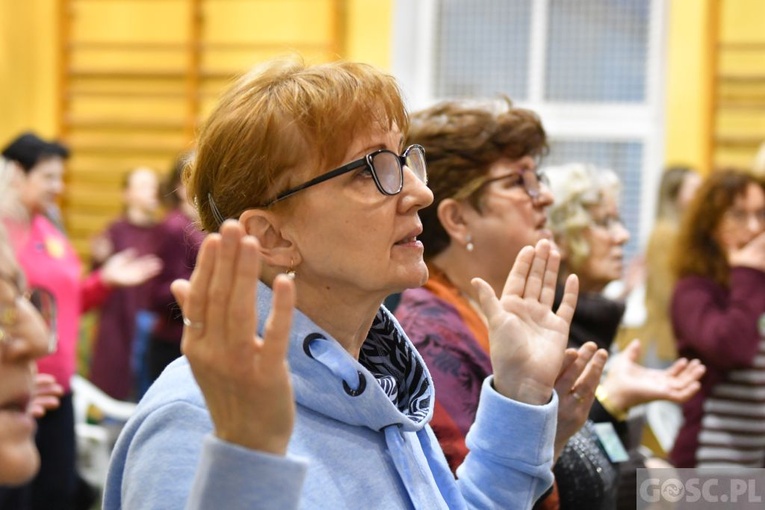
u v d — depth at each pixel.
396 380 1.24
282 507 0.86
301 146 1.07
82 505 3.32
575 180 2.50
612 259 2.51
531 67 5.62
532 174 1.76
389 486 1.09
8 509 2.57
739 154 5.18
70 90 5.96
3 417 1.19
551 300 1.33
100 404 4.00
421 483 1.15
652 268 4.28
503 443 1.27
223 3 5.73
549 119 5.61
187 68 5.78
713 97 5.18
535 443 1.27
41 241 3.36
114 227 5.14
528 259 1.35
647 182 5.50
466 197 1.73
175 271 4.25
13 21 5.95
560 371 1.42
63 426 3.25
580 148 5.60
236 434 0.87
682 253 2.91
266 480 0.86
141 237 5.07
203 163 1.13
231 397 0.86
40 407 1.80
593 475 1.65
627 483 1.86
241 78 1.14
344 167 1.08
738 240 2.83
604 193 2.51
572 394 1.43
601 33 5.55
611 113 5.55
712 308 2.78
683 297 2.83
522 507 1.27
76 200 5.97
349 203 1.08
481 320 1.73
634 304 5.17
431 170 1.74
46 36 5.95
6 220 3.19
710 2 5.16
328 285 1.11
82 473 3.42
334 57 1.21
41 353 1.22
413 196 1.12
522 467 1.27
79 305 3.66
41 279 3.26
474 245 1.73
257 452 0.86
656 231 4.32
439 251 1.76
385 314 1.25
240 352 0.84
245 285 0.83
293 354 1.08
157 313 4.27
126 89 5.89
